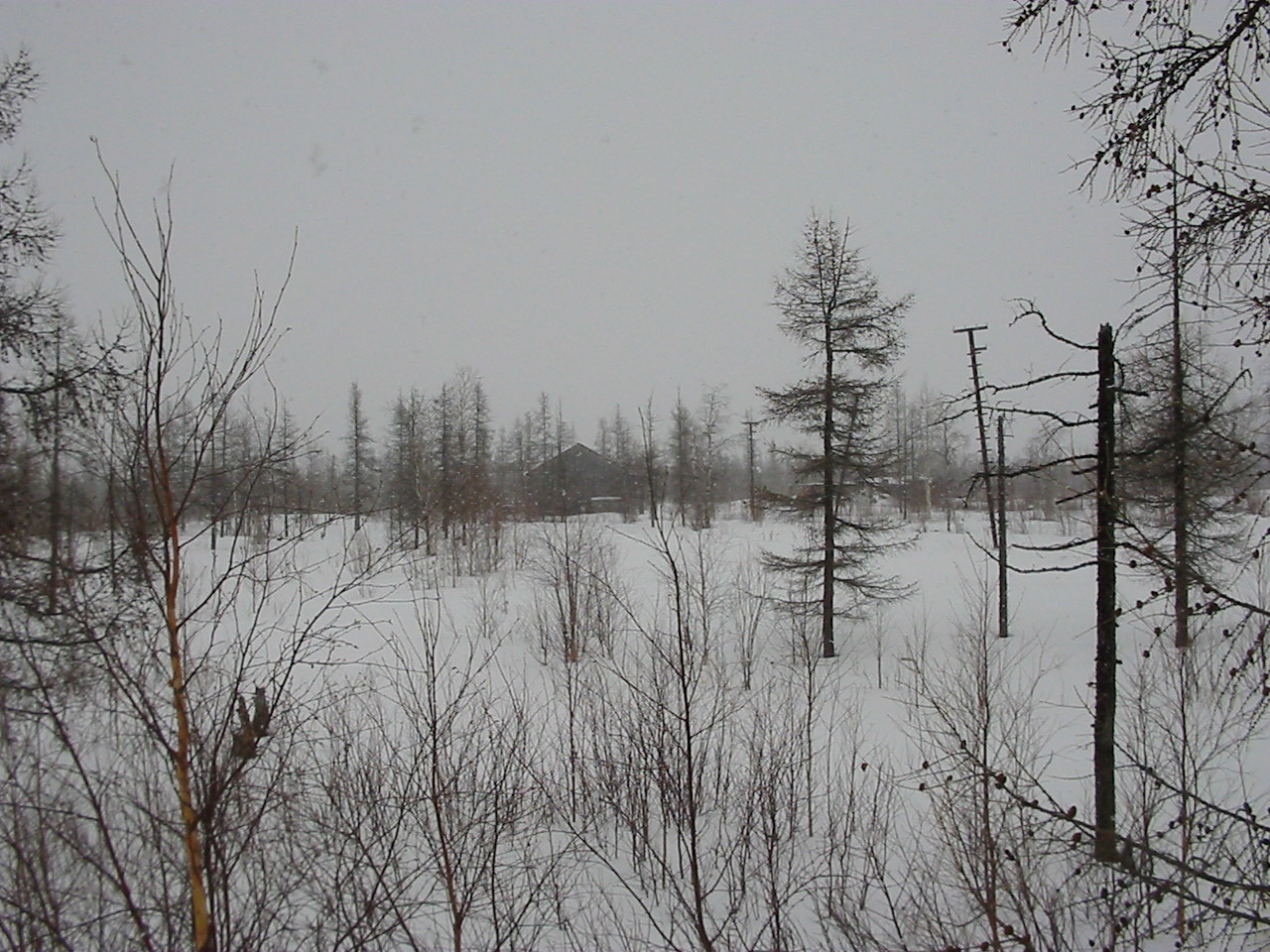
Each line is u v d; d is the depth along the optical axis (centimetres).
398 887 570
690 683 880
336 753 652
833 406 1861
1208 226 408
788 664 1546
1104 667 734
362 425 3778
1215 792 751
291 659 442
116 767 439
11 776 376
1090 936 596
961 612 2191
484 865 604
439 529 2141
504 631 1959
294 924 535
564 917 702
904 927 654
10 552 409
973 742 742
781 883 781
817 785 981
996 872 568
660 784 757
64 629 387
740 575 2038
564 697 1196
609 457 5672
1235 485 464
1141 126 413
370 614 2016
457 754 810
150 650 374
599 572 1994
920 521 4619
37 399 692
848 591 2159
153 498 369
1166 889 443
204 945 353
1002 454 1870
